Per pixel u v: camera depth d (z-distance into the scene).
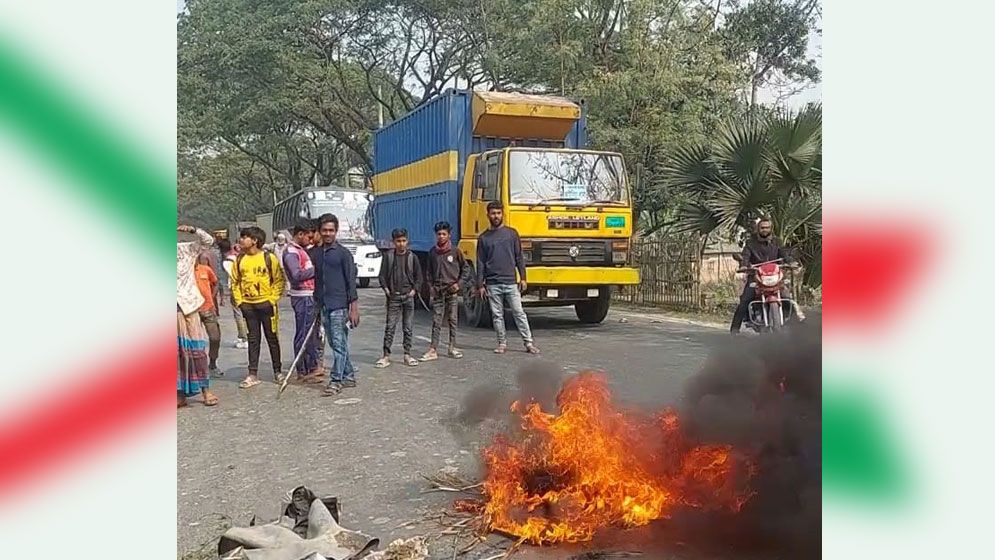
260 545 3.70
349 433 6.50
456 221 13.61
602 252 12.30
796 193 11.74
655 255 16.59
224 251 12.29
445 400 7.57
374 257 25.17
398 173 16.64
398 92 30.56
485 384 8.29
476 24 26.12
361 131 33.69
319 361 8.97
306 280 8.72
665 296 16.38
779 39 18.97
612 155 12.49
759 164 11.78
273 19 27.47
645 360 9.48
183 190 48.41
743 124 12.17
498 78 24.80
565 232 12.09
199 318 7.76
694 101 17.50
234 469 5.59
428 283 10.31
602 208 12.26
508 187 11.99
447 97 13.48
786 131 11.42
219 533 4.38
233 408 7.61
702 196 13.01
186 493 5.08
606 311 13.67
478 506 4.60
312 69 28.23
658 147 17.20
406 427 6.59
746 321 9.72
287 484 5.22
